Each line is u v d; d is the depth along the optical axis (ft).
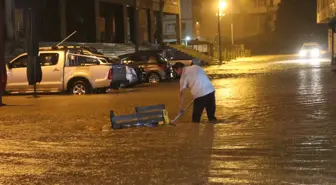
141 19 215.51
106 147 36.32
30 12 75.66
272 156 31.09
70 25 174.70
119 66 83.20
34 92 78.38
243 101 62.80
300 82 89.40
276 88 79.36
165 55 116.88
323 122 43.47
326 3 206.18
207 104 46.14
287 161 29.63
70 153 34.60
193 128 42.98
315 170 27.35
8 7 132.57
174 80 114.62
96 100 70.85
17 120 52.06
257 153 32.12
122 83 84.23
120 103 66.28
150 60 110.11
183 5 315.37
